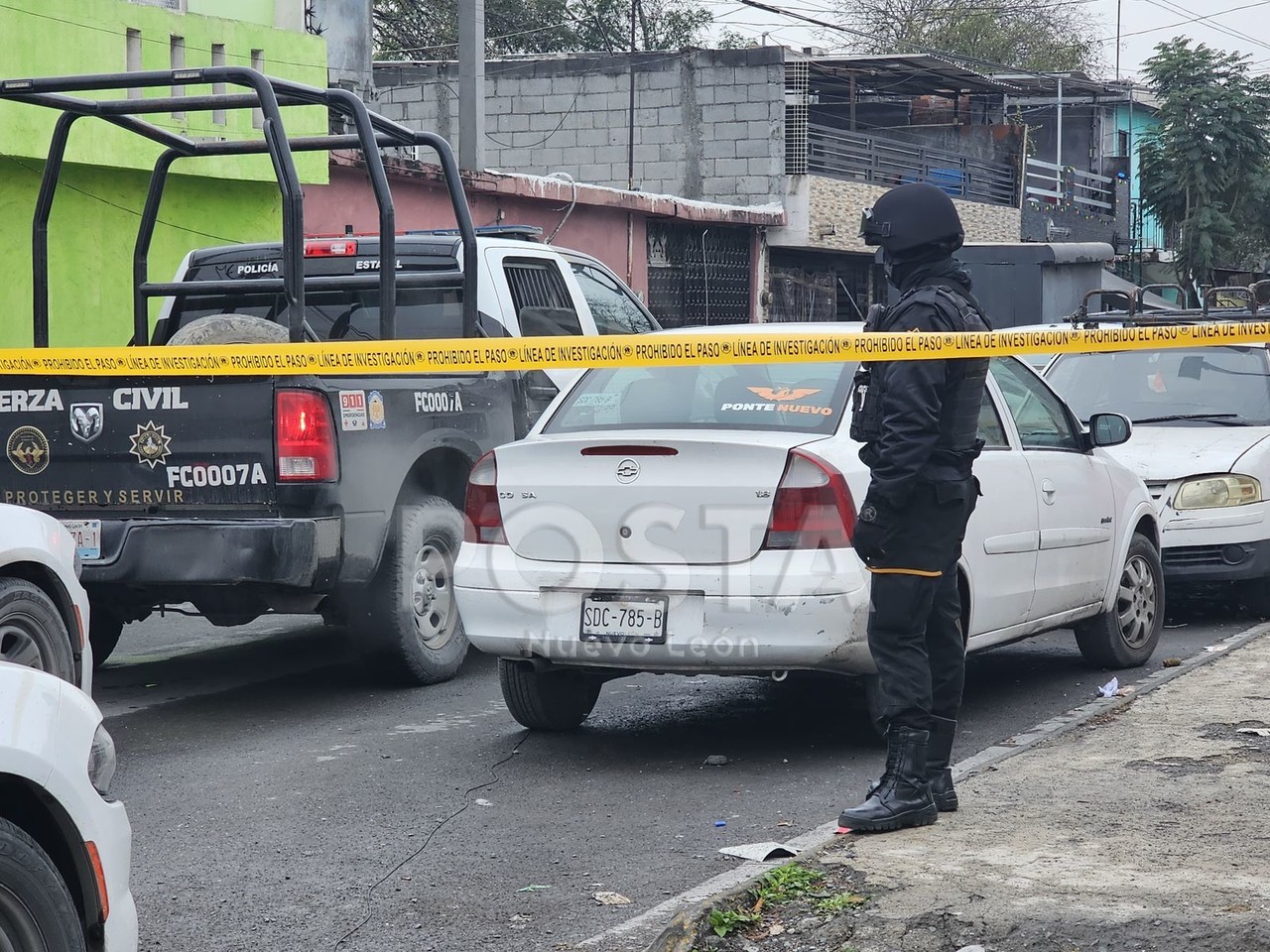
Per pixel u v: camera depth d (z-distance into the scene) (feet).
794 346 18.66
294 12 70.59
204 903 17.85
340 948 16.39
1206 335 19.13
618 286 40.04
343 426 27.81
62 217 56.54
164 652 35.42
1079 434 30.30
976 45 203.00
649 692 29.89
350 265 35.19
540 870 18.95
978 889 15.98
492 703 29.30
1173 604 41.16
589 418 25.68
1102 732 23.39
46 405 27.73
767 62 108.06
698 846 19.83
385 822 21.12
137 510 27.55
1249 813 18.70
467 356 21.49
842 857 17.29
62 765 12.57
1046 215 147.43
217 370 24.02
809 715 27.61
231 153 34.78
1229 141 146.41
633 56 111.55
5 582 20.36
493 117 115.44
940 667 19.11
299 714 28.32
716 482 22.93
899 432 17.81
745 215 103.91
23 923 11.89
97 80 29.19
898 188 18.72
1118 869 16.55
